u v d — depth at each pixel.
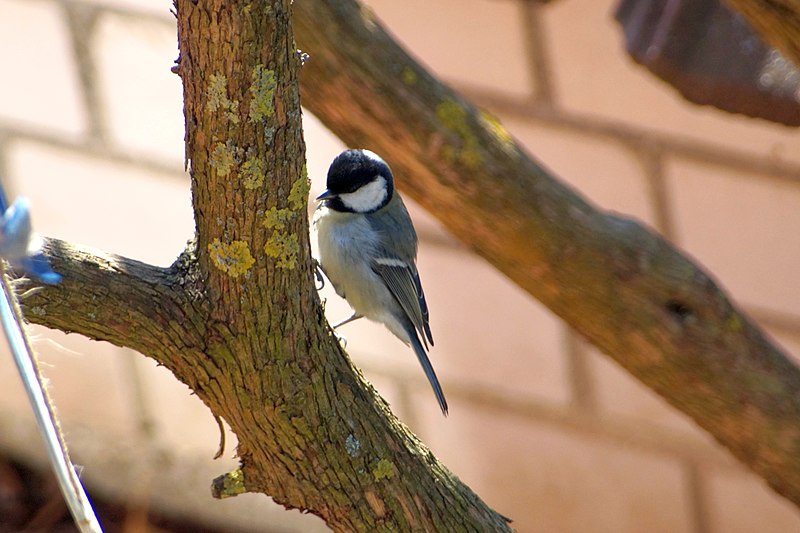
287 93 4.89
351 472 5.77
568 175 10.70
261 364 5.46
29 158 12.14
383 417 5.88
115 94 11.62
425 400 11.93
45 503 12.31
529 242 7.69
